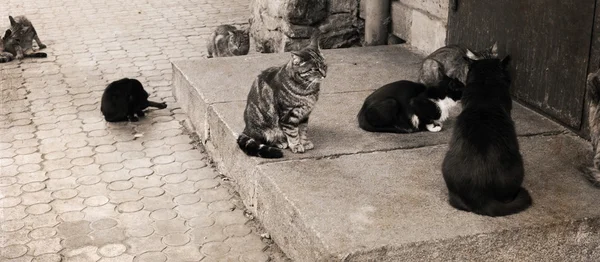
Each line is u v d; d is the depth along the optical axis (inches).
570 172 154.4
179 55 244.8
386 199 147.9
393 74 197.9
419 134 168.1
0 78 228.1
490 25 185.6
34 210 167.6
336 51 213.9
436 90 166.9
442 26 204.1
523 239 141.3
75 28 271.6
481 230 140.0
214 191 173.2
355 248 136.8
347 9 232.1
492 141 142.3
